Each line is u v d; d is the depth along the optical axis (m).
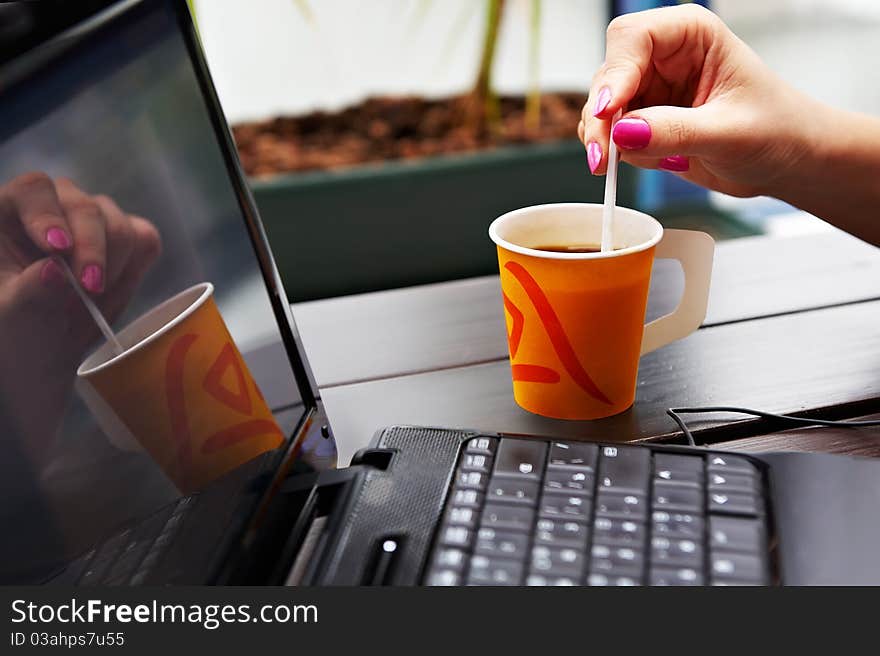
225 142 0.55
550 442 0.51
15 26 0.40
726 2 2.31
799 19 2.36
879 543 0.43
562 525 0.44
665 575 0.41
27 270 0.39
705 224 2.31
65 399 0.40
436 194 1.88
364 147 2.21
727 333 0.75
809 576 0.41
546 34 2.29
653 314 0.80
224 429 0.49
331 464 0.58
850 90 2.35
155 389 0.45
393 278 1.94
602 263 0.56
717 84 0.73
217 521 0.46
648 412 0.64
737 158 0.71
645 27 0.71
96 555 0.40
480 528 0.45
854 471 0.48
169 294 0.47
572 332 0.59
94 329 0.42
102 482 0.41
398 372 0.73
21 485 0.37
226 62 2.22
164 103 0.51
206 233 0.52
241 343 0.53
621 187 1.96
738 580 0.41
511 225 0.65
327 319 0.85
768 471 0.48
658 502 0.46
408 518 0.47
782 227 2.23
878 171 0.75
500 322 0.82
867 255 0.89
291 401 0.56
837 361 0.69
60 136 0.42
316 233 1.86
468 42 2.28
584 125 0.69
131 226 0.46
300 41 2.23
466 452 0.52
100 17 0.46
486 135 2.23
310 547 0.48
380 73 2.30
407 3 2.22
